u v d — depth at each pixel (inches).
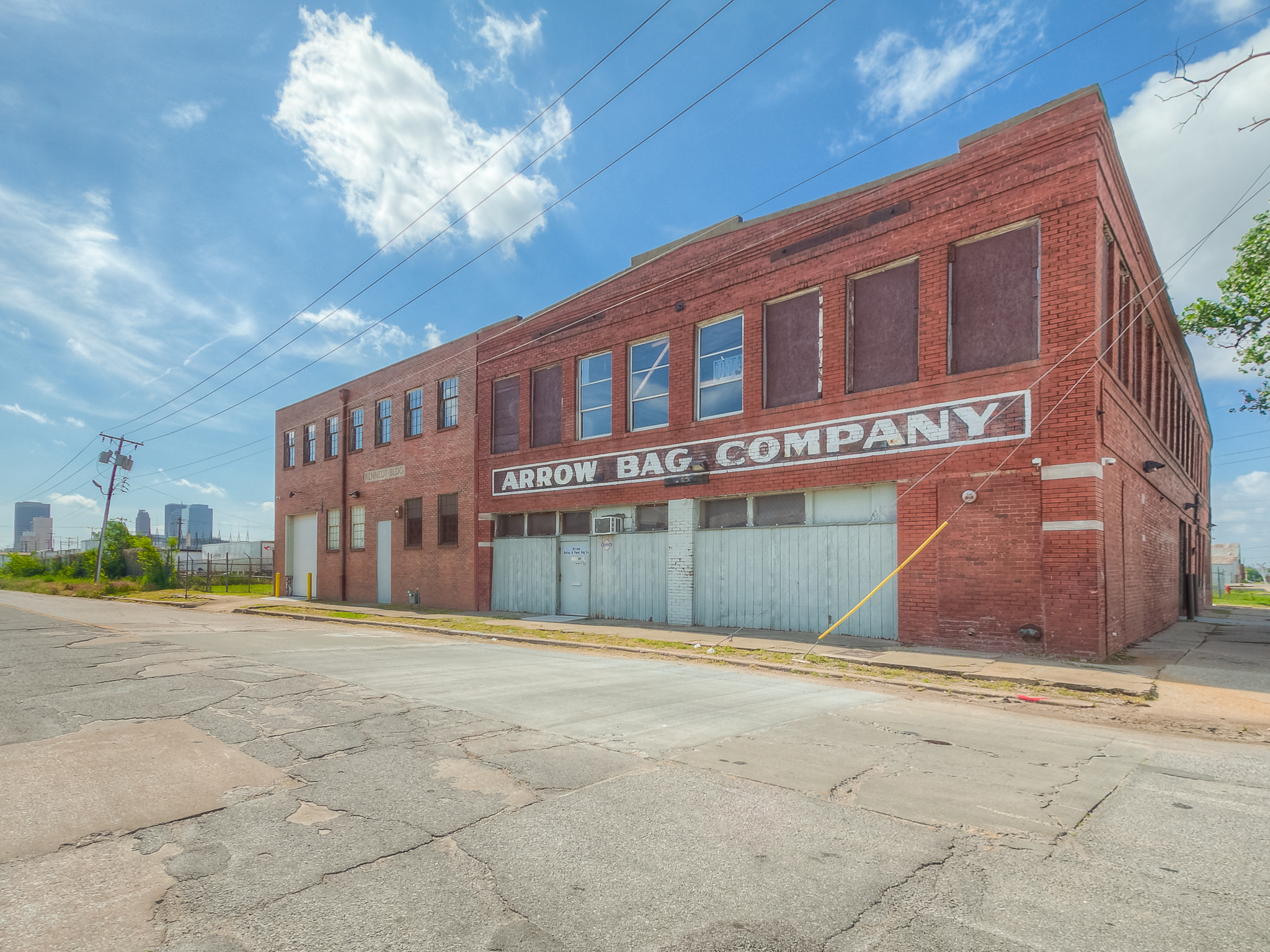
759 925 115.6
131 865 135.1
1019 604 420.8
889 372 495.2
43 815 160.1
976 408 444.8
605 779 189.3
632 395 674.2
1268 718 285.0
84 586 1461.6
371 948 107.3
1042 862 141.7
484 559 813.2
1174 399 802.8
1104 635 412.2
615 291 686.5
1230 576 2497.5
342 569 1065.5
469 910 119.6
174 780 184.2
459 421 868.0
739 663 425.4
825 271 526.6
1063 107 419.8
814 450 524.4
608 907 120.8
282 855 140.3
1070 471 406.3
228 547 2522.1
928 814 167.0
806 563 534.9
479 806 168.4
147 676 337.4
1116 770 207.3
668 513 632.4
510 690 319.6
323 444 1136.2
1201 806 176.4
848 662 410.6
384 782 184.7
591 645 508.4
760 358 567.2
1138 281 545.6
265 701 281.6
